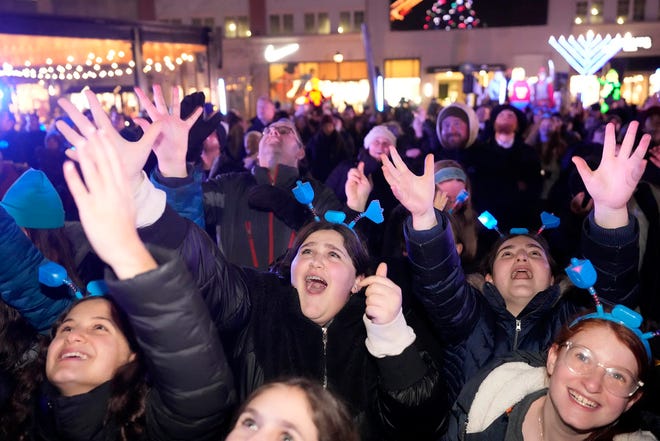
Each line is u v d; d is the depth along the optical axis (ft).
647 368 5.02
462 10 84.23
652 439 5.12
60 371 5.32
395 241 9.22
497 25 83.97
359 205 9.52
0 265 6.03
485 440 5.50
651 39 80.43
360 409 6.15
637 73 81.87
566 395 5.01
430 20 85.10
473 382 5.84
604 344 4.96
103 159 3.62
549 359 5.42
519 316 7.18
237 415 4.62
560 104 57.06
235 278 5.95
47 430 5.58
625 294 6.39
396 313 5.44
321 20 85.76
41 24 28.32
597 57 34.17
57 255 7.21
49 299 6.36
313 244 6.72
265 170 10.82
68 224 7.82
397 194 6.21
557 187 13.82
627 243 6.17
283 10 85.30
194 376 4.24
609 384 4.91
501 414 5.52
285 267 7.13
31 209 6.12
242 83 85.40
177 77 44.01
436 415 5.60
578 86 59.31
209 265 5.38
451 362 7.06
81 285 7.25
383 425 5.81
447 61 84.94
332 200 10.53
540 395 5.49
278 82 86.02
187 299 4.07
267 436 4.27
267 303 6.63
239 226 10.43
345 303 6.68
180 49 39.17
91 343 5.40
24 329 6.56
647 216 10.53
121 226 3.70
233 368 6.31
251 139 18.20
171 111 6.42
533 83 59.16
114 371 5.46
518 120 15.97
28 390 6.08
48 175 21.83
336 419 4.48
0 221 6.03
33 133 26.61
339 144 24.32
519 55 82.94
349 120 38.42
